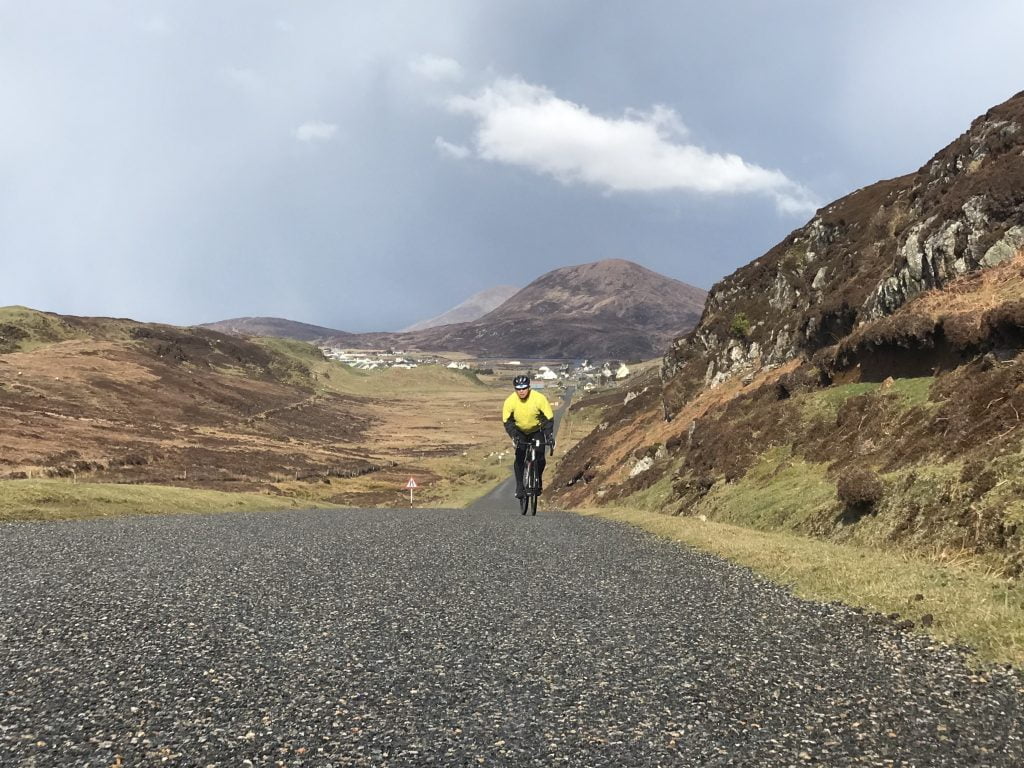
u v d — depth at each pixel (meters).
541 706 4.91
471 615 7.65
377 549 13.06
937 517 12.73
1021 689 5.13
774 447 27.50
